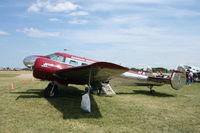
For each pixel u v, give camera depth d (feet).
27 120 16.01
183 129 15.24
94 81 28.50
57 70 25.95
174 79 34.91
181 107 23.53
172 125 16.20
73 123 15.71
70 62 28.55
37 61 26.61
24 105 21.42
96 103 24.41
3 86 41.29
